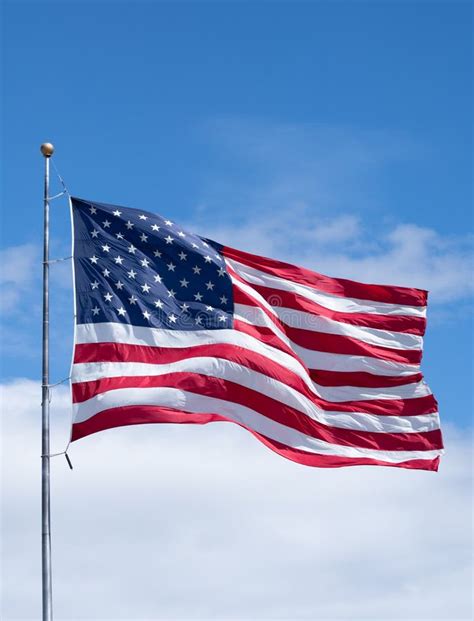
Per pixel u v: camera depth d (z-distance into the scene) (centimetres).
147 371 2666
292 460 2803
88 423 2572
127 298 2719
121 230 2781
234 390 2752
